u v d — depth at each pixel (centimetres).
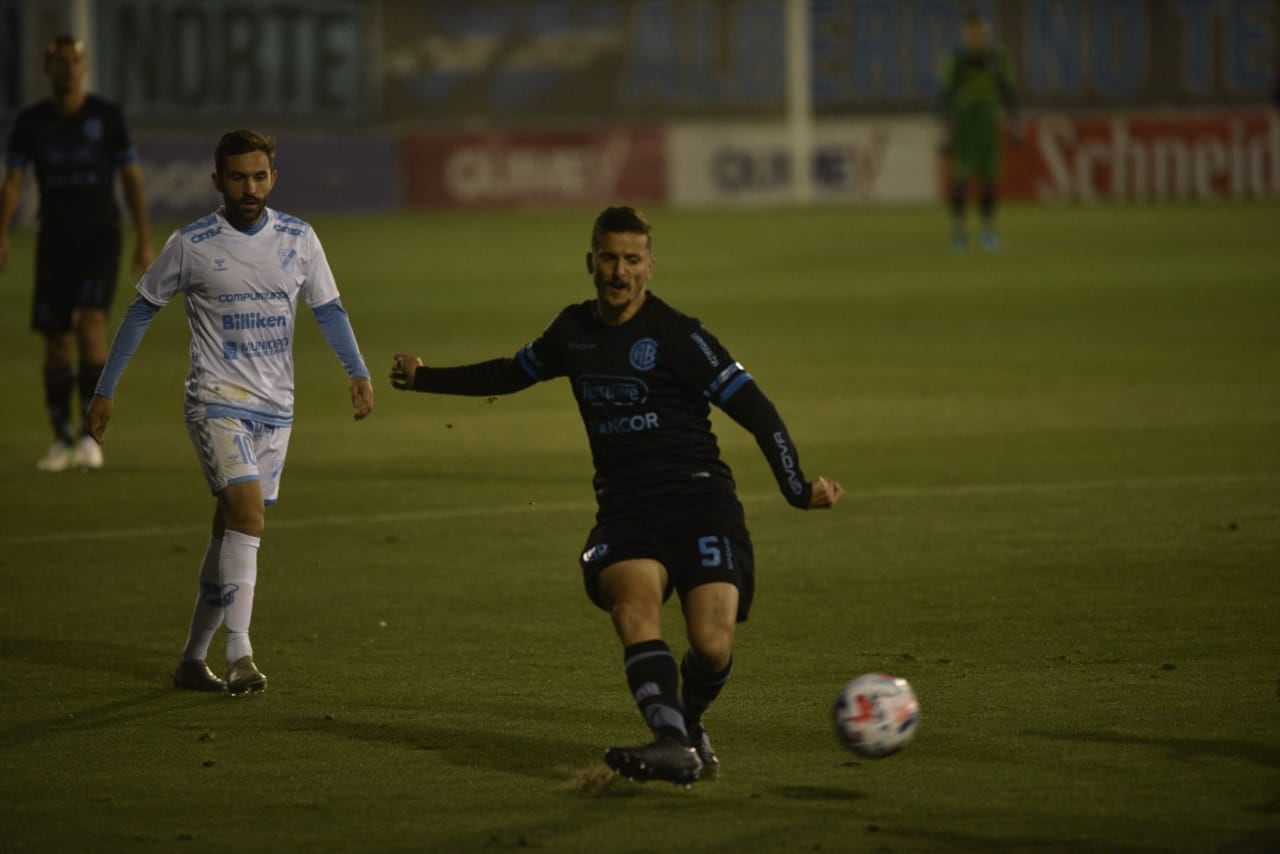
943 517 3438
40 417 4928
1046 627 2611
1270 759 1977
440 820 1820
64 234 4041
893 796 1873
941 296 7550
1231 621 2625
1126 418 4550
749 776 1952
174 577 3070
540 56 14788
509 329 6550
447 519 3506
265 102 14000
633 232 1872
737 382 1892
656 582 1866
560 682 2378
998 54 9562
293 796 1906
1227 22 15325
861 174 13675
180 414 4934
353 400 2405
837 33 15212
